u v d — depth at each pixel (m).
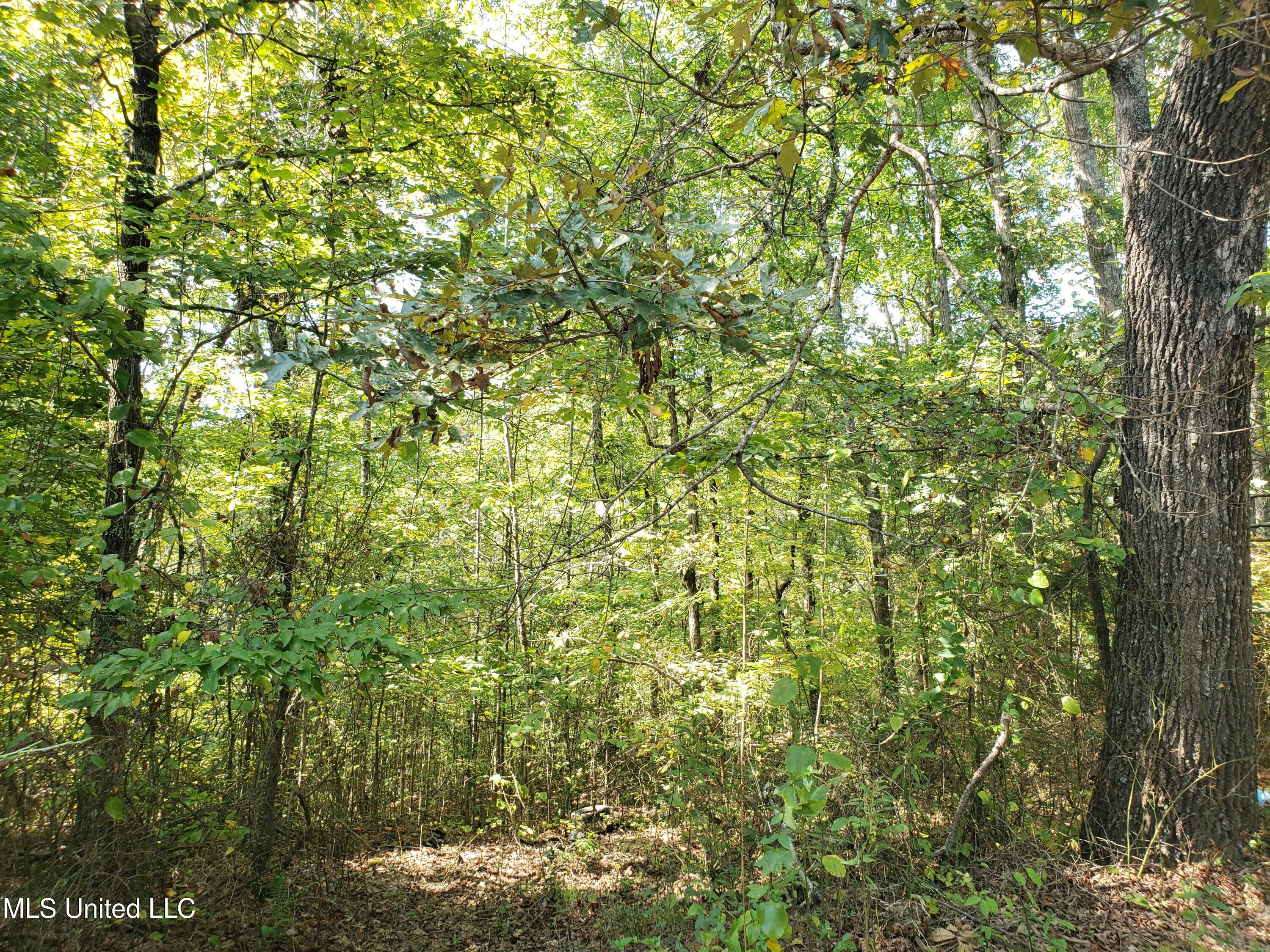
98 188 5.09
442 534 8.02
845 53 2.29
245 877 5.61
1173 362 4.90
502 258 2.56
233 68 5.50
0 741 3.98
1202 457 4.82
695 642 9.06
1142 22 1.83
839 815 4.86
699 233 2.43
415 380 2.21
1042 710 5.93
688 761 6.02
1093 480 5.31
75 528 4.82
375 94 5.64
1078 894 4.57
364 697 6.97
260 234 5.17
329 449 6.61
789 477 6.42
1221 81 4.60
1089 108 9.55
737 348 2.33
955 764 5.77
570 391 3.38
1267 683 5.82
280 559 5.87
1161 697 4.87
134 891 4.51
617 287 2.10
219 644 3.96
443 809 8.29
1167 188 4.91
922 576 5.71
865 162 8.37
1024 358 4.94
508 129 5.86
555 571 4.02
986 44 2.10
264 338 6.58
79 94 4.77
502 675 6.81
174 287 5.02
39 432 4.66
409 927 5.90
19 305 3.03
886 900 4.75
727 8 2.09
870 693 6.45
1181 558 4.86
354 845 7.13
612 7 2.23
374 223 5.50
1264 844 4.70
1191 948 3.90
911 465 5.79
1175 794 4.76
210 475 6.75
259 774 5.80
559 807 8.25
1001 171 7.89
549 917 6.06
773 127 2.27
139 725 4.70
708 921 4.02
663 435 9.04
